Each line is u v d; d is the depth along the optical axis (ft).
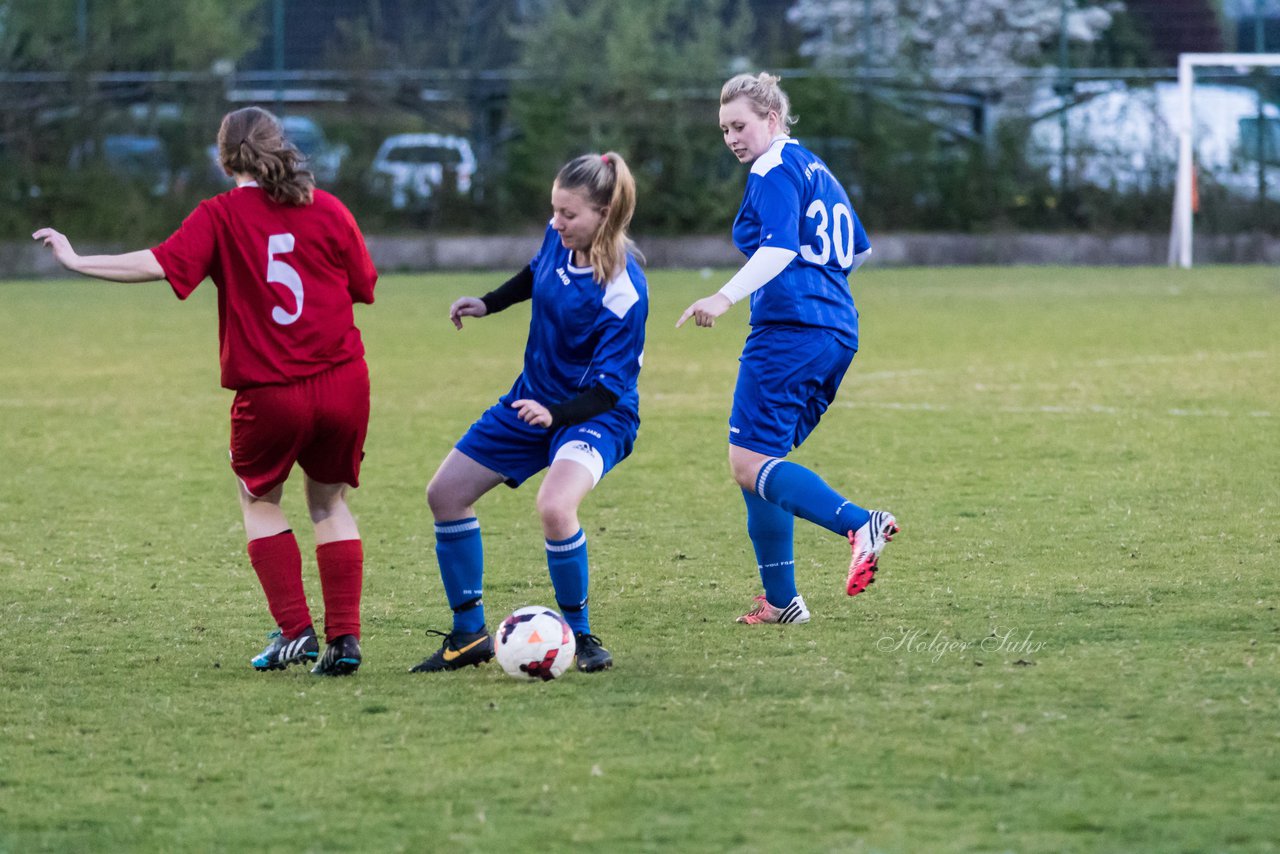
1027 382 152.46
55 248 55.31
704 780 45.98
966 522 87.92
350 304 60.18
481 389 155.43
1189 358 169.78
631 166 354.54
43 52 339.36
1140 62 363.76
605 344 59.16
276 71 353.31
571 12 359.66
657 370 170.09
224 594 75.00
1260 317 216.33
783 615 66.39
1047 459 108.68
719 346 194.90
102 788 46.60
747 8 357.61
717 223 357.00
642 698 54.85
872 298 262.06
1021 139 361.51
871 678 56.75
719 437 123.13
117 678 59.41
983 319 221.25
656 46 354.13
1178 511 89.30
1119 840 40.88
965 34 361.71
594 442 60.39
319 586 77.66
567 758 48.32
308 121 353.10
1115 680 55.52
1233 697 53.06
